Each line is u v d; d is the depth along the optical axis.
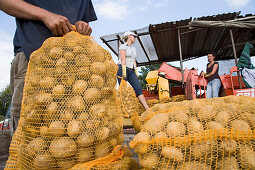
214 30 6.91
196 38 7.68
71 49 1.33
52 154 1.05
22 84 1.53
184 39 7.77
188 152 1.03
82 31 1.55
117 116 1.48
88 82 1.24
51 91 1.20
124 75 3.61
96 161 1.10
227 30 6.91
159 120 1.16
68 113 1.12
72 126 1.07
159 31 6.77
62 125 1.09
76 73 1.24
